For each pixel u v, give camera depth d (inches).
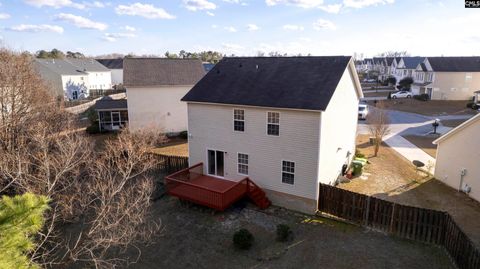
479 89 2239.2
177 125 1339.8
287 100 644.1
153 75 1320.1
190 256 527.8
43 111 976.9
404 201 679.7
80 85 2561.5
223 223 625.0
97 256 530.9
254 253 526.6
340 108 747.4
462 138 709.9
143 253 540.4
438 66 2294.5
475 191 679.1
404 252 509.4
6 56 975.6
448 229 497.7
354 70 804.6
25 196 190.1
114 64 3604.8
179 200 727.1
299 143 637.3
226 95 728.3
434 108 1969.7
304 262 495.5
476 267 405.4
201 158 791.1
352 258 498.6
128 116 1290.6
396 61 3329.2
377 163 937.5
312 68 723.4
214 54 4586.6
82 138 880.9
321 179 658.2
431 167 879.1
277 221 626.2
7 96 915.4
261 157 693.3
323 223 611.8
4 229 174.4
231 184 732.0
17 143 771.4
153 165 807.1
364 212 590.9
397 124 1526.8
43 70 2239.2
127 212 521.3
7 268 169.0
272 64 784.9
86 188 659.4
